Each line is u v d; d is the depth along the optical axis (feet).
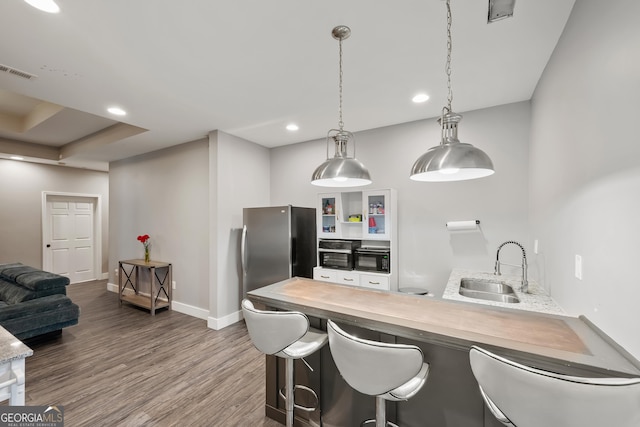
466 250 9.95
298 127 11.59
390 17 5.35
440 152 4.56
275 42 6.09
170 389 7.52
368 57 6.68
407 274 10.98
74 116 12.03
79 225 20.17
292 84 7.98
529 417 2.80
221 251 11.93
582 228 4.78
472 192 9.87
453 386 4.57
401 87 8.18
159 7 5.00
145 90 8.27
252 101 9.08
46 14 5.11
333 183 6.93
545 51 6.41
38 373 8.25
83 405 6.82
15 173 17.12
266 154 14.56
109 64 6.86
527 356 3.38
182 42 6.04
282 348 4.84
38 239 18.01
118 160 17.10
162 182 14.79
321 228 11.82
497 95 8.70
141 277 15.74
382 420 4.25
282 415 6.27
